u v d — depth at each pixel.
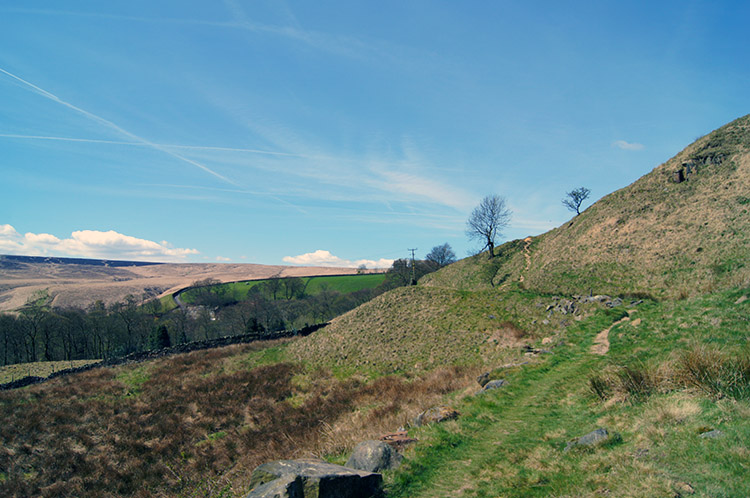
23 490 19.97
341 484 7.36
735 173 45.53
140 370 46.53
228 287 124.12
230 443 23.11
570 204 74.38
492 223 75.12
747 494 5.23
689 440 7.11
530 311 34.72
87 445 25.27
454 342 33.53
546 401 12.53
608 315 22.42
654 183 56.38
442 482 8.15
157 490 18.89
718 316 14.80
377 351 37.25
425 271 102.88
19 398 35.94
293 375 38.56
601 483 6.57
